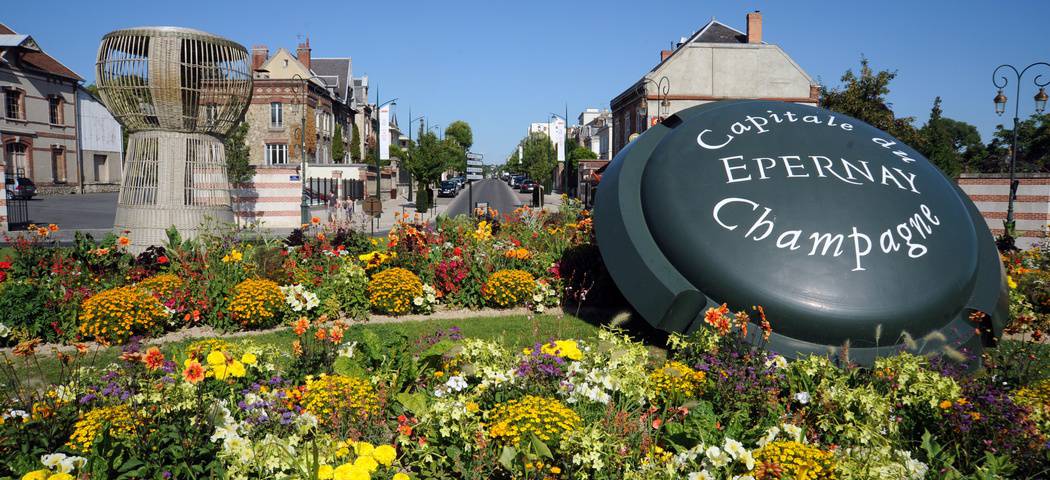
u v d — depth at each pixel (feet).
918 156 28.78
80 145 177.99
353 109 236.22
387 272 33.09
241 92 55.83
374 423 15.11
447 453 14.24
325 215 112.16
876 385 18.28
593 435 13.85
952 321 23.86
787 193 24.93
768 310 22.77
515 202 172.86
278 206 93.09
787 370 18.66
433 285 35.14
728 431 15.53
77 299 28.35
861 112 115.34
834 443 15.90
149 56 51.42
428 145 145.18
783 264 23.22
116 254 34.53
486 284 34.58
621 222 27.53
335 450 13.41
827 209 24.22
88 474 12.55
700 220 25.25
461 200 178.81
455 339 21.48
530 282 34.32
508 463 13.58
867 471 13.74
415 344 21.90
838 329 22.15
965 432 15.21
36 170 162.20
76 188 174.70
